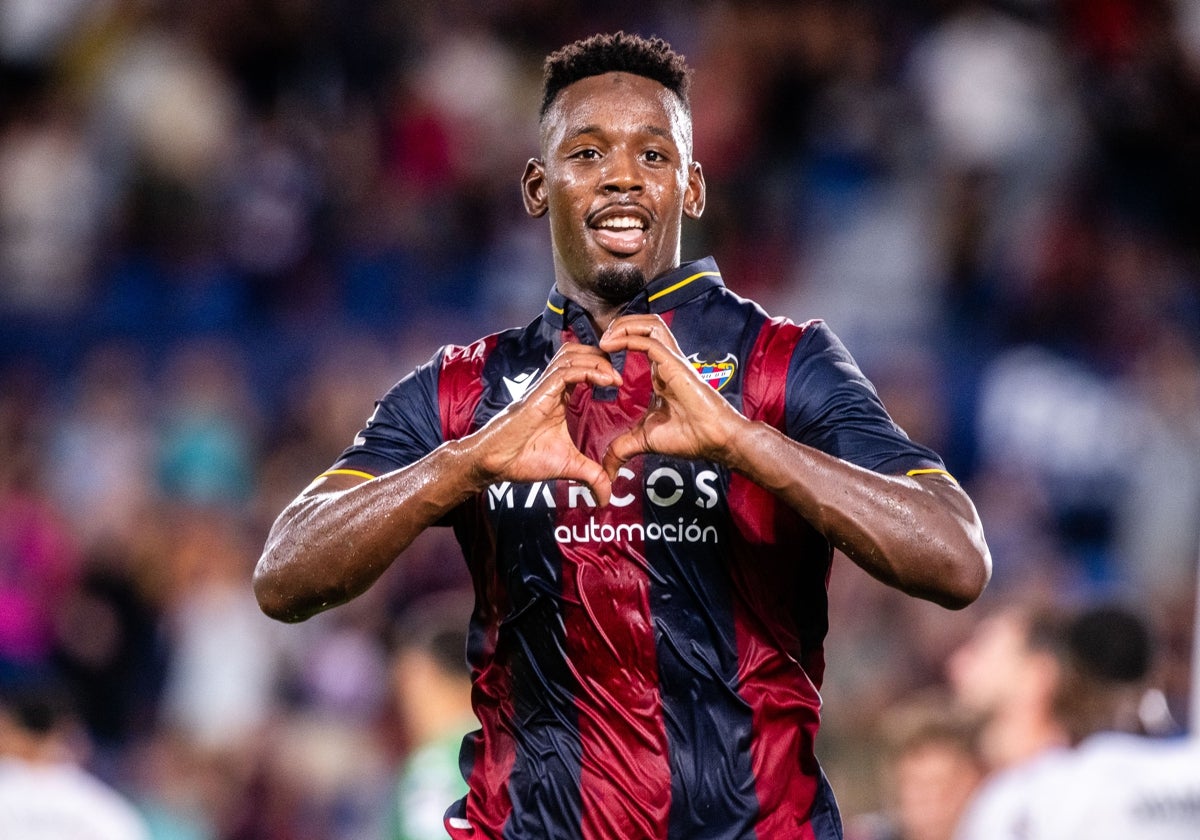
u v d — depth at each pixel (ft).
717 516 31.58
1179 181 142.92
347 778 95.50
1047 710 57.47
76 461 110.83
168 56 135.95
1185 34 153.69
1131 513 115.14
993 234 133.59
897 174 136.87
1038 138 141.08
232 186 129.49
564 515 31.78
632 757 31.27
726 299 33.45
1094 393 116.98
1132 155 143.64
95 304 116.16
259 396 113.39
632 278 32.91
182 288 120.88
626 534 31.55
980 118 139.74
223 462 110.22
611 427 32.07
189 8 139.44
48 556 106.93
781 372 32.27
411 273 122.42
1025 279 129.70
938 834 57.47
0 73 139.54
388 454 33.37
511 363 33.71
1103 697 55.52
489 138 136.36
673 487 31.60
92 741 100.58
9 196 128.88
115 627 103.50
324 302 122.01
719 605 31.58
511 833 32.01
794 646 32.12
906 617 96.58
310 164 131.54
